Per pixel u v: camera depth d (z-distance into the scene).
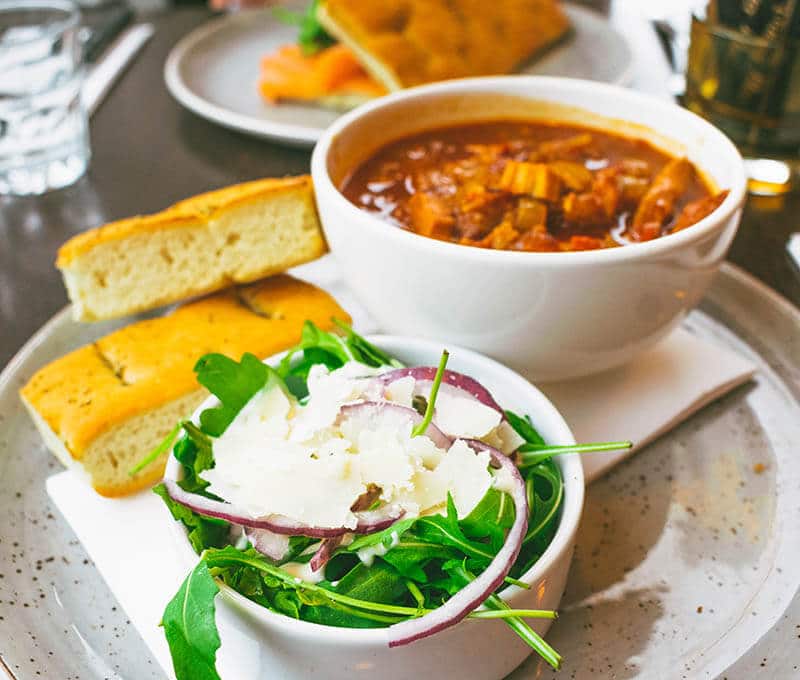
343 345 0.40
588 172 0.44
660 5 0.87
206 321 0.44
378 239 0.40
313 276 0.50
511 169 0.43
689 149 0.45
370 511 0.34
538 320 0.40
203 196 0.47
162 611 0.37
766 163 0.58
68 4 0.71
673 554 0.39
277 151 0.65
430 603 0.34
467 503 0.34
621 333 0.41
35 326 0.50
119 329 0.47
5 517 0.40
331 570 0.34
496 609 0.33
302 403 0.38
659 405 0.43
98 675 0.36
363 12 0.67
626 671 0.35
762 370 0.45
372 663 0.33
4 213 0.59
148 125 0.68
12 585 0.38
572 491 0.36
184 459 0.37
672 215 0.43
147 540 0.39
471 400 0.36
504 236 0.41
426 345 0.40
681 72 0.72
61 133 0.61
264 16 0.78
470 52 0.68
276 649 0.33
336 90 0.67
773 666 0.35
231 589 0.33
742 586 0.37
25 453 0.43
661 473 0.42
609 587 0.38
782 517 0.40
